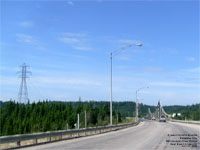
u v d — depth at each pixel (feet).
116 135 99.45
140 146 60.59
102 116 307.58
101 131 118.62
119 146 60.39
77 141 73.41
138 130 139.03
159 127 177.58
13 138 54.95
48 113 330.75
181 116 428.15
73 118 279.08
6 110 324.60
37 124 286.25
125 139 80.59
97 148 56.24
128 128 165.78
